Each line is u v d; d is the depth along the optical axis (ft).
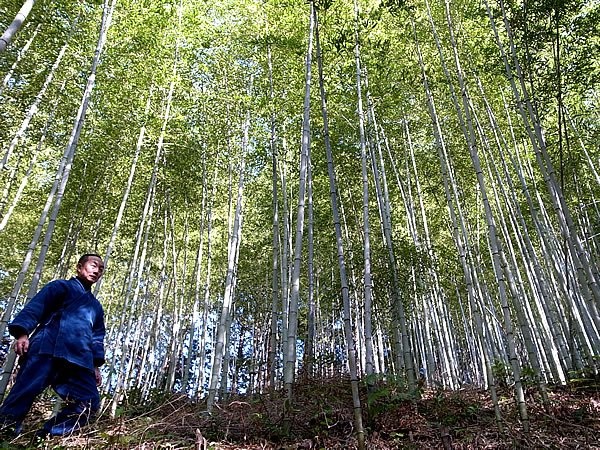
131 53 22.91
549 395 13.71
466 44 24.14
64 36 20.93
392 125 29.12
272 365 18.28
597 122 27.35
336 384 13.38
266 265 39.42
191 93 25.48
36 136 24.67
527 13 17.58
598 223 29.86
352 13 21.44
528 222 31.71
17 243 36.19
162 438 9.55
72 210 28.58
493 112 26.76
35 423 11.14
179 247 38.09
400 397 11.60
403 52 24.63
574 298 21.75
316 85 22.56
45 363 9.75
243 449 9.34
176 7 24.41
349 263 25.20
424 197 34.58
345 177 29.27
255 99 24.99
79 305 10.69
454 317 49.21
